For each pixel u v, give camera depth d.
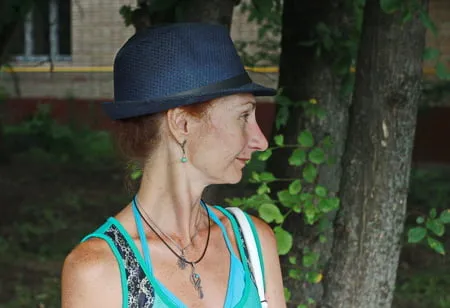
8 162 12.14
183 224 1.65
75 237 7.89
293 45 3.97
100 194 10.11
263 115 13.20
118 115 1.60
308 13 3.89
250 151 1.69
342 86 3.77
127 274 1.54
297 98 3.94
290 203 3.10
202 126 1.60
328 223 3.28
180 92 1.56
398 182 3.01
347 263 3.06
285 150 3.90
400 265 6.91
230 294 1.65
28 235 7.82
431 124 11.56
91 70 14.95
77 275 1.52
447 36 11.80
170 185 1.63
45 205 9.25
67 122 14.80
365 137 3.00
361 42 3.03
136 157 1.66
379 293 3.07
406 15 2.76
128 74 1.59
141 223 1.63
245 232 1.77
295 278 3.38
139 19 4.03
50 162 12.38
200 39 1.58
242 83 1.62
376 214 3.01
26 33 15.09
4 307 5.77
